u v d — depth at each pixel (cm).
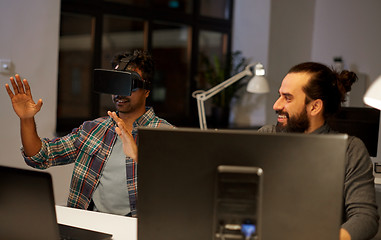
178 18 503
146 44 488
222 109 505
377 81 140
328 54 530
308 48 544
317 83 156
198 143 116
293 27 525
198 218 117
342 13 517
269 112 512
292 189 114
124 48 496
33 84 367
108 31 489
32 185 123
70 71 514
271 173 114
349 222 143
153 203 119
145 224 121
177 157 117
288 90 158
